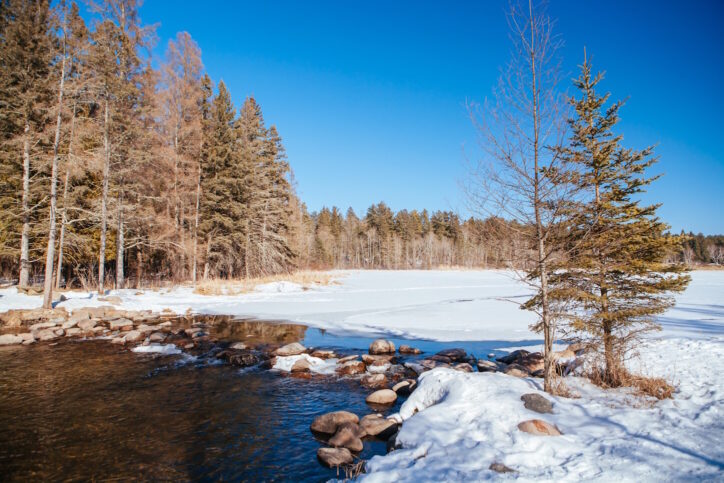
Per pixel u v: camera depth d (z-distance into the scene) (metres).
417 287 37.78
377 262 99.38
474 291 33.56
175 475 5.50
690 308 19.72
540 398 5.76
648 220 7.05
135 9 22.67
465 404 5.89
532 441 4.73
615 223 6.98
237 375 10.20
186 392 8.91
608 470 4.03
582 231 6.66
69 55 17.27
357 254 97.44
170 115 27.44
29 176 23.67
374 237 98.25
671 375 6.91
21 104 21.05
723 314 17.42
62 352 12.34
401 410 6.98
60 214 21.56
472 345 13.60
